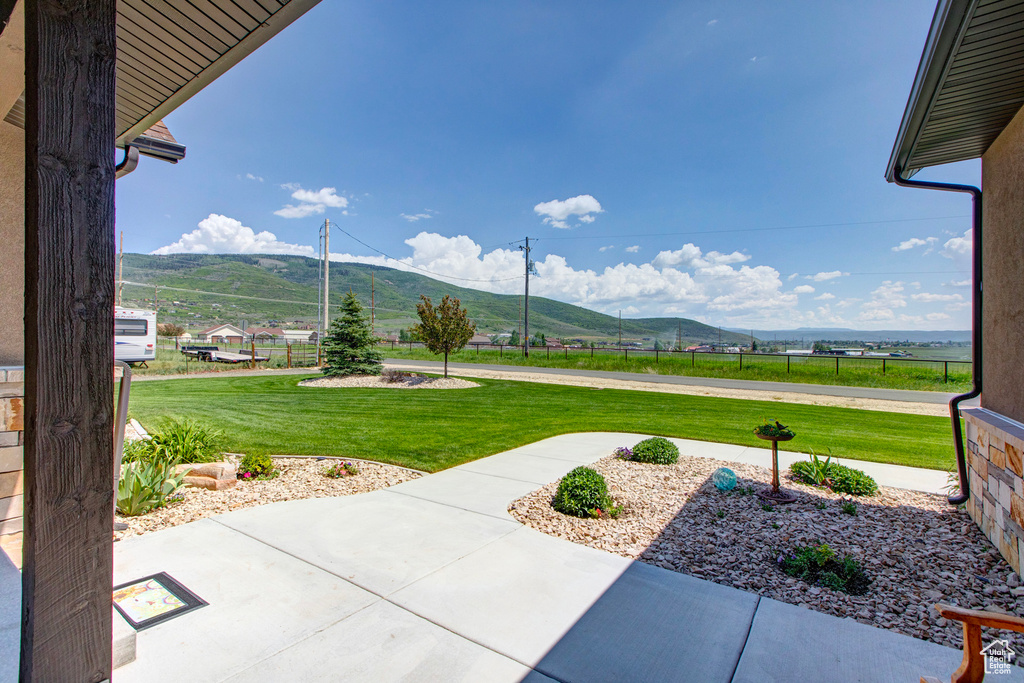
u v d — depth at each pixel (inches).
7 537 128.6
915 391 717.3
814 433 350.6
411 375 757.3
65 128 61.0
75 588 62.5
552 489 211.0
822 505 189.5
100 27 64.0
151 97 157.2
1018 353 150.2
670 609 117.6
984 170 183.8
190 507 182.5
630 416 421.4
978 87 134.9
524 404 490.6
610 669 95.3
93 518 63.7
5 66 106.7
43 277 59.5
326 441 301.0
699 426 374.9
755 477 230.4
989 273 176.1
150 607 113.8
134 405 442.3
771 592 126.6
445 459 262.5
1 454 127.8
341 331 741.3
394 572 133.7
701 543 155.9
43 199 59.4
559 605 118.5
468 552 147.3
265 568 134.9
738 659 99.0
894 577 133.6
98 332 63.9
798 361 1278.3
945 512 182.5
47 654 60.6
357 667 94.4
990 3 97.8
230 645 100.5
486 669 94.7
